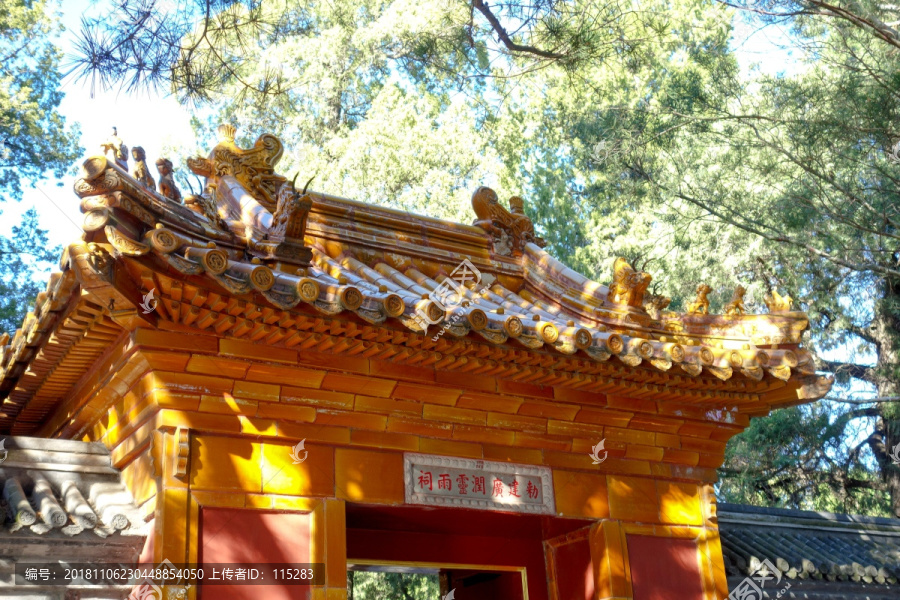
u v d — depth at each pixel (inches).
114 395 275.7
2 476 254.7
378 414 289.6
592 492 329.7
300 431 275.3
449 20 494.6
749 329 356.5
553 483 321.7
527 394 312.3
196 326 253.4
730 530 432.5
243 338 261.0
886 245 679.1
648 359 302.8
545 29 442.6
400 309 257.1
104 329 255.6
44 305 254.2
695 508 353.1
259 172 360.2
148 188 251.3
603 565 324.2
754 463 844.6
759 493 906.1
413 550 341.1
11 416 338.6
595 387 321.1
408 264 373.1
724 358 322.3
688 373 314.2
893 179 497.0
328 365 275.3
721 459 364.8
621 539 329.7
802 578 404.8
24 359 289.9
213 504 255.0
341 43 869.2
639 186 655.8
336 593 264.8
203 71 322.3
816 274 741.9
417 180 874.8
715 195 593.3
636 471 343.3
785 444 816.3
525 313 358.6
